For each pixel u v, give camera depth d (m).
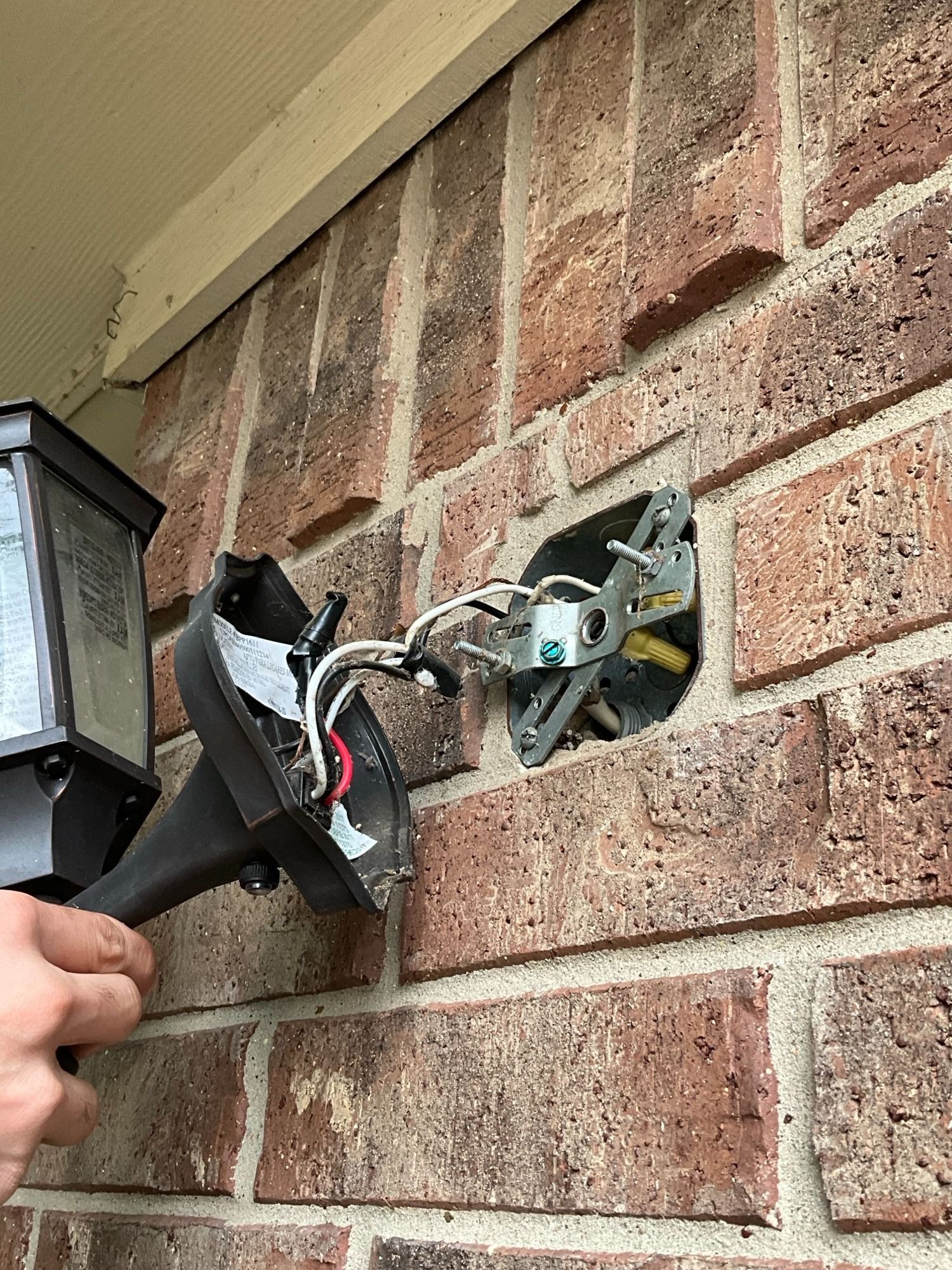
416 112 0.92
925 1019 0.41
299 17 0.95
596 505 0.64
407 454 0.82
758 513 0.55
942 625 0.46
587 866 0.56
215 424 1.06
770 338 0.57
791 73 0.63
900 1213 0.40
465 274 0.83
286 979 0.71
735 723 0.52
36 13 0.95
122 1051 0.84
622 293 0.67
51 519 0.67
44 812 0.60
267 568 0.64
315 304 1.00
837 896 0.45
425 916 0.64
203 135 1.07
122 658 0.70
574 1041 0.53
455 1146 0.56
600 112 0.76
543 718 0.62
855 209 0.56
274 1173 0.66
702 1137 0.46
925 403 0.50
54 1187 0.84
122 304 1.24
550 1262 0.50
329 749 0.59
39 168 1.11
